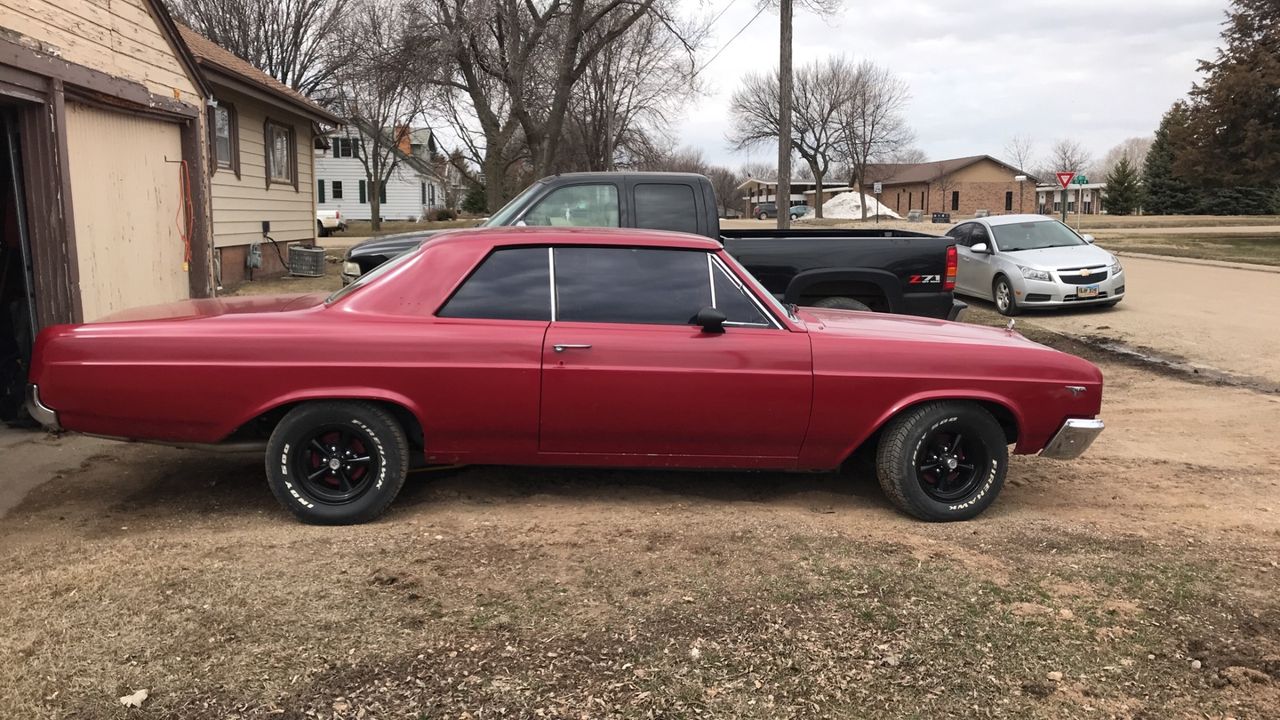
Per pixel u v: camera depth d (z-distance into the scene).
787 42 17.06
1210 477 5.89
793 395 4.62
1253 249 26.64
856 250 8.05
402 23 29.25
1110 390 8.64
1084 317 13.39
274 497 5.03
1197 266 21.08
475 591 3.73
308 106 18.09
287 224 18.69
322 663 3.14
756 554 4.20
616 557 4.14
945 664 3.26
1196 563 4.26
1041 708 3.02
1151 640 3.47
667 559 4.12
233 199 15.66
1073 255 13.98
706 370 4.56
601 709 2.94
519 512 4.80
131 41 8.16
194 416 4.36
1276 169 32.62
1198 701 3.09
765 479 5.57
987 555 4.31
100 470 5.53
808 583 3.88
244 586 3.71
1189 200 69.50
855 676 3.17
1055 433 4.86
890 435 4.77
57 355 4.30
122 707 2.86
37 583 3.70
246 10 37.56
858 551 4.28
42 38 6.55
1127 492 5.54
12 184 6.83
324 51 39.28
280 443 4.42
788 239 8.01
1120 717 2.98
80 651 3.17
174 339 4.33
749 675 3.15
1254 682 3.21
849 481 5.58
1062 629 3.54
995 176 79.38
